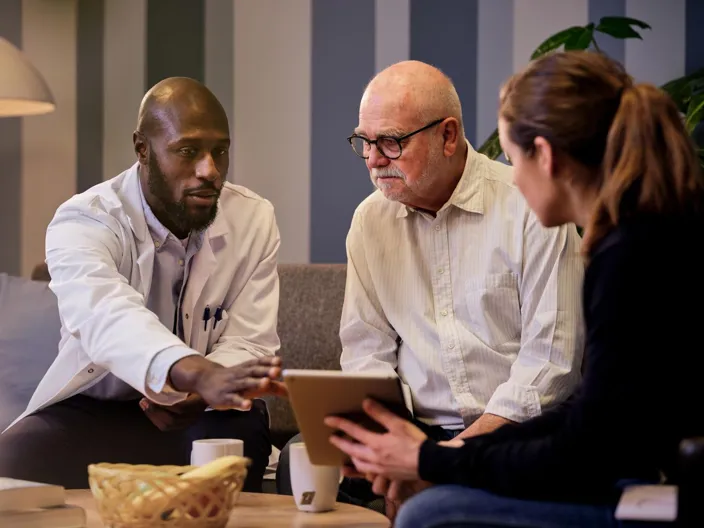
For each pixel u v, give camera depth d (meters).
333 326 3.25
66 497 2.08
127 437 2.41
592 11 3.62
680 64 3.55
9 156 4.08
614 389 1.38
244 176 3.95
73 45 4.09
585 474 1.41
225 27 3.96
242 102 3.95
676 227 1.42
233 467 1.72
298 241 3.90
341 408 1.64
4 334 3.15
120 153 4.06
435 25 3.76
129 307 2.20
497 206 2.38
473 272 2.39
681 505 1.28
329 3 3.86
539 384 2.22
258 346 2.58
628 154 1.46
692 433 1.40
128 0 4.04
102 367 2.38
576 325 2.27
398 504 2.22
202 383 1.96
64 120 4.09
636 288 1.39
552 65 1.55
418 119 2.29
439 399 2.41
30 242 4.08
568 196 1.57
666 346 1.38
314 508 1.93
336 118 3.85
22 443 2.33
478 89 3.72
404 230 2.48
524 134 1.56
